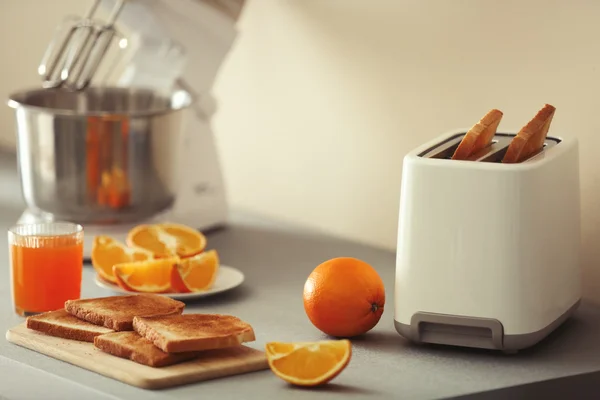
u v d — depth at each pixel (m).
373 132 1.89
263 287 1.68
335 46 1.92
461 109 1.76
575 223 1.51
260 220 2.04
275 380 1.38
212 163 1.94
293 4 1.97
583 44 1.62
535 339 1.43
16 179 2.28
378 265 1.79
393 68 1.84
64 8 2.35
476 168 1.40
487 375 1.40
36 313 1.57
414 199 1.43
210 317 1.48
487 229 1.41
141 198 1.77
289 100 2.00
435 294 1.43
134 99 1.91
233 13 1.90
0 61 2.59
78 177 1.74
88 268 1.75
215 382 1.38
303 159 2.00
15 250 1.57
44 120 1.73
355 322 1.48
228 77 2.10
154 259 1.68
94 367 1.40
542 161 1.42
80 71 1.82
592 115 1.62
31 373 1.40
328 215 1.97
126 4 1.82
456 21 1.75
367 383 1.38
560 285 1.47
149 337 1.42
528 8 1.67
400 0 1.82
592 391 1.42
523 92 1.69
